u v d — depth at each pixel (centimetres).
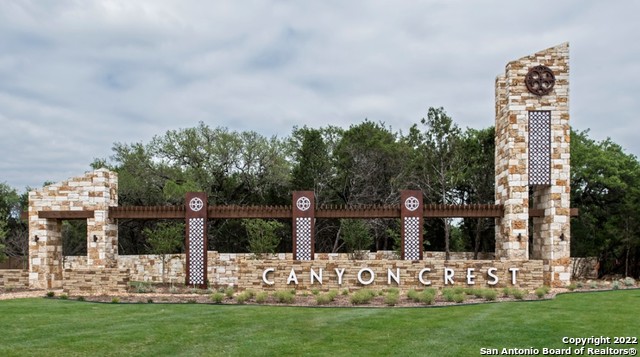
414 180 4909
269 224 4112
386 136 5350
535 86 3038
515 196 3009
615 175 4384
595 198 4553
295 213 3114
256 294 2338
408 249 3086
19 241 5078
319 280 2644
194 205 3141
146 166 5216
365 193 5175
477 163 4694
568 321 1662
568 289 2669
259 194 5341
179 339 1448
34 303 2175
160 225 4091
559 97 3034
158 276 3778
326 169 5203
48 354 1312
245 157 5294
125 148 5300
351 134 5209
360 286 2644
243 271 2656
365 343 1395
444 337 1452
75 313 1881
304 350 1330
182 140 5294
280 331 1542
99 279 2530
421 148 4550
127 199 5166
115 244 3234
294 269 2653
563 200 2997
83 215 3116
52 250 3192
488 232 4944
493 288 2623
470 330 1532
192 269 3114
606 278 4309
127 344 1400
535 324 1612
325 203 5219
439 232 5081
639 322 1648
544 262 3062
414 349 1331
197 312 1891
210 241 5212
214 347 1365
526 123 3031
